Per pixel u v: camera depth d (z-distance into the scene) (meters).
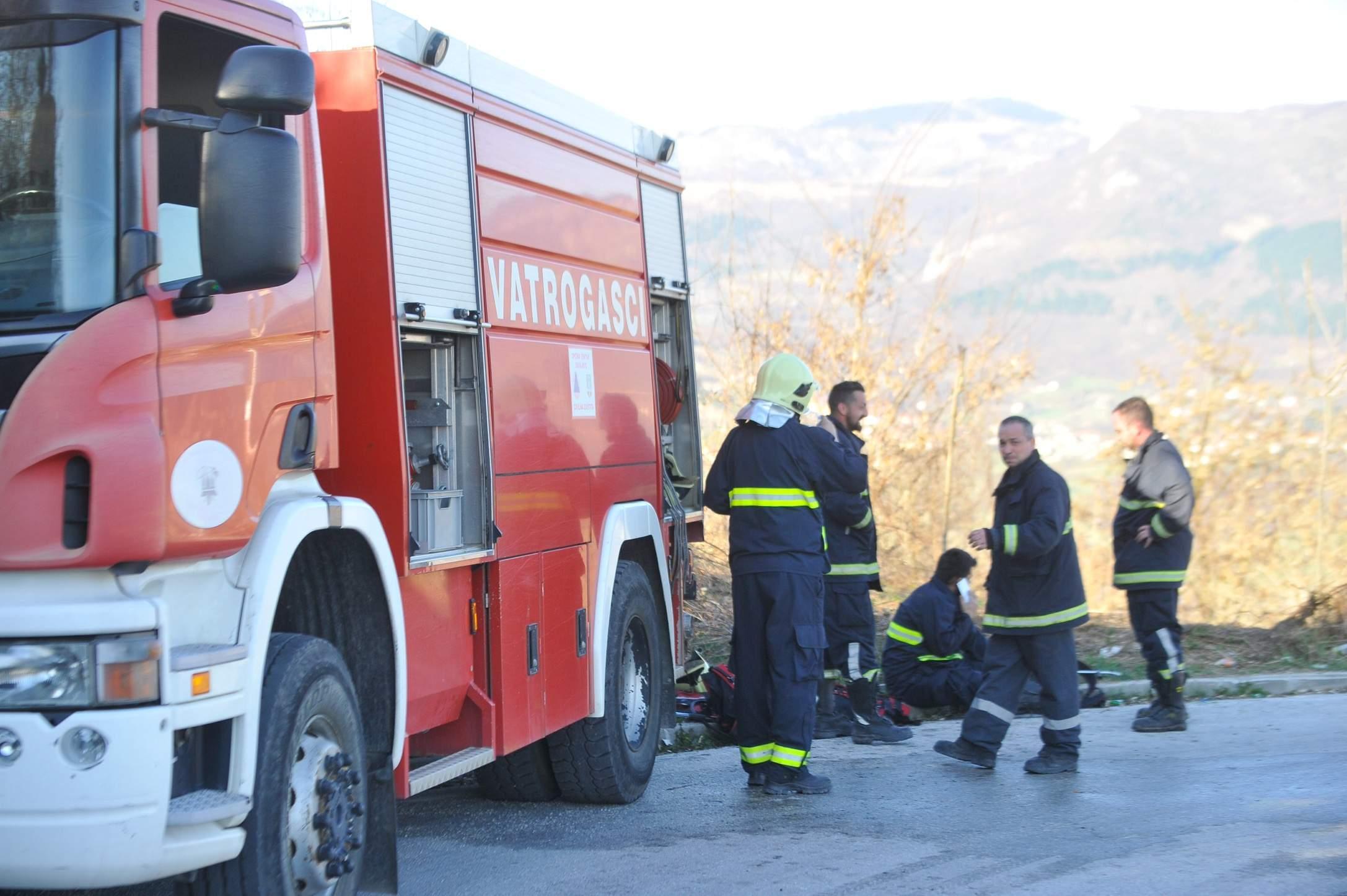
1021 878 5.21
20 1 3.59
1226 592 14.44
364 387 4.82
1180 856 5.48
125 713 3.29
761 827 6.13
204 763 3.68
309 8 4.96
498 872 5.39
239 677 3.68
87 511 3.32
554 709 5.97
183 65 4.04
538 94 6.24
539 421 5.91
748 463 6.81
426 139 5.21
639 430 7.10
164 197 3.79
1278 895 4.93
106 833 3.28
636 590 6.87
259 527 3.96
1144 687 9.73
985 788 6.88
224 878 3.76
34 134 3.55
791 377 6.86
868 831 6.00
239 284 3.53
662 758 7.94
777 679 6.72
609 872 5.38
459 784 7.21
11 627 3.28
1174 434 15.09
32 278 3.47
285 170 3.56
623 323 7.02
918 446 15.01
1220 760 7.40
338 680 4.24
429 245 5.13
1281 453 14.59
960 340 15.21
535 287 6.00
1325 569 13.73
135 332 3.47
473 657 5.48
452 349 5.38
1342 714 8.70
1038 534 7.00
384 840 4.59
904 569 14.20
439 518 5.14
